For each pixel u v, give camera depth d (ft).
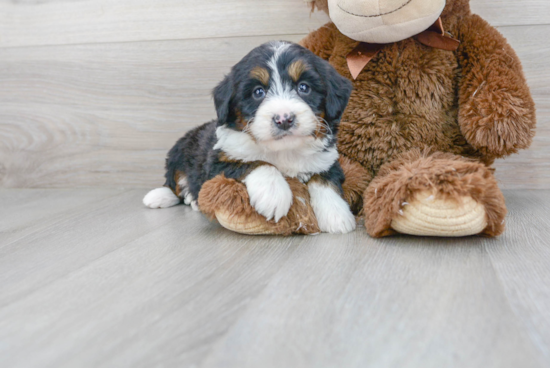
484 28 2.70
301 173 2.55
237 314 1.81
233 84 2.43
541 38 3.14
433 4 2.47
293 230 2.45
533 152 3.27
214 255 2.26
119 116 3.61
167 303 1.89
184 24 3.44
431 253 2.21
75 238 2.55
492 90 2.59
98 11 3.51
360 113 2.72
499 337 1.68
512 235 2.39
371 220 2.40
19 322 1.81
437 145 2.72
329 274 2.05
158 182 3.65
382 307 1.83
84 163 3.70
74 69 3.60
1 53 3.65
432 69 2.66
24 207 3.18
